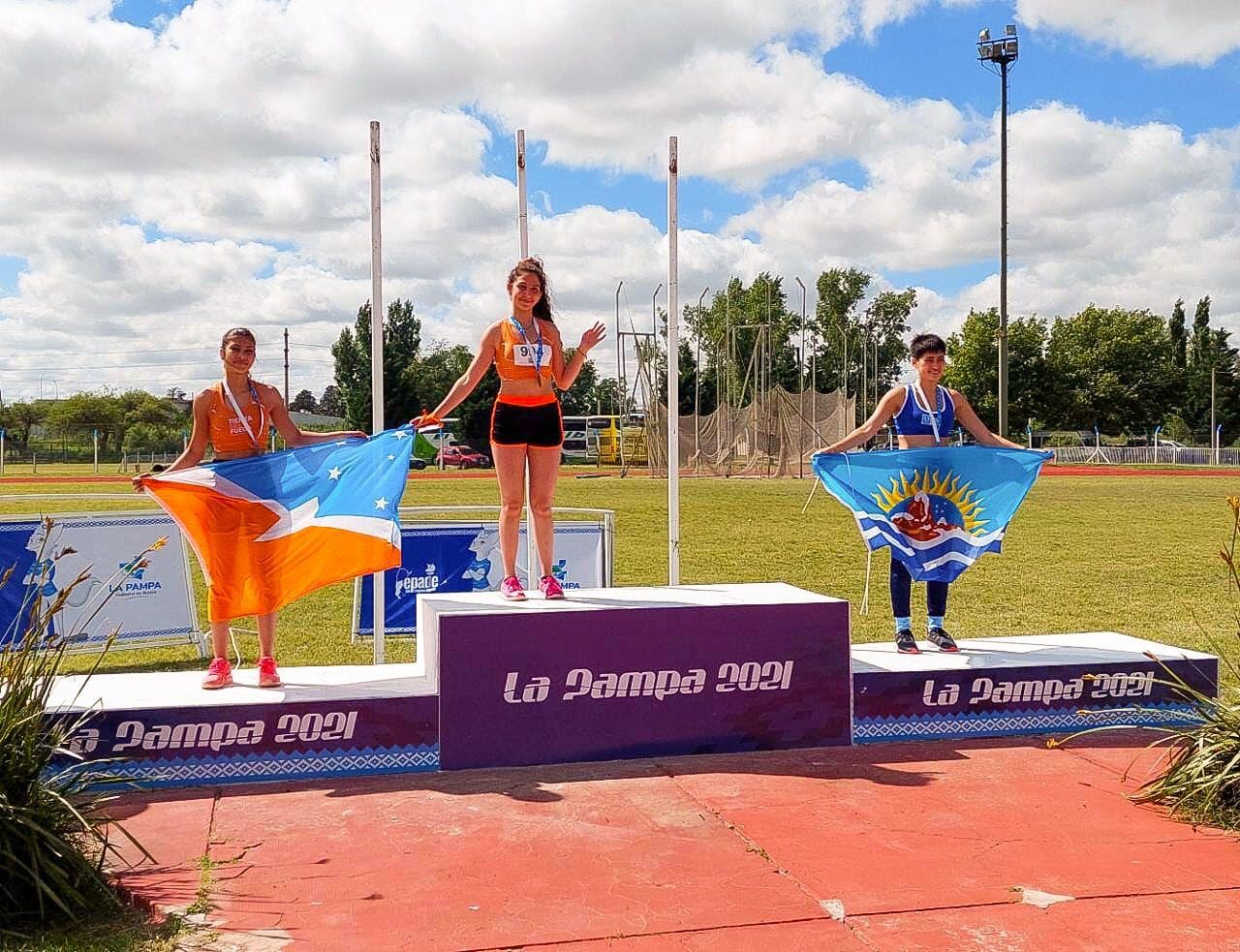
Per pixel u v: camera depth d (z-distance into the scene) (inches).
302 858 170.9
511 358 246.7
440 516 798.5
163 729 209.2
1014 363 3408.0
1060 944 140.5
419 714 218.5
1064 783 211.6
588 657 224.4
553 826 185.0
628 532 746.2
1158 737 245.9
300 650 364.8
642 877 162.6
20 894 152.3
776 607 233.0
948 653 262.2
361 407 2716.5
